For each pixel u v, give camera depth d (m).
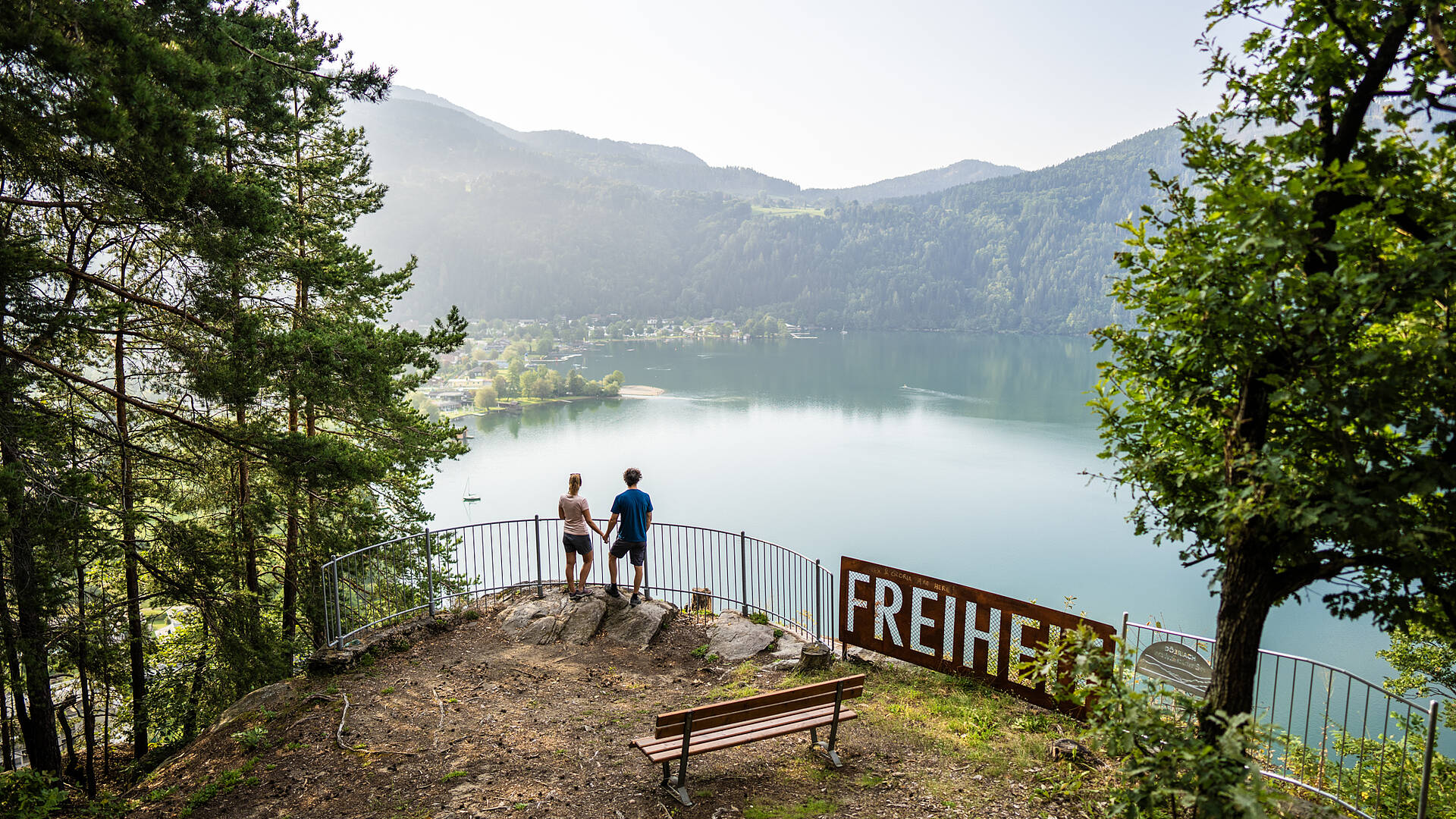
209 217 9.33
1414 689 13.03
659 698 7.94
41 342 9.86
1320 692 34.78
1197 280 4.26
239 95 9.87
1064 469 122.06
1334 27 4.27
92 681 13.30
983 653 8.10
